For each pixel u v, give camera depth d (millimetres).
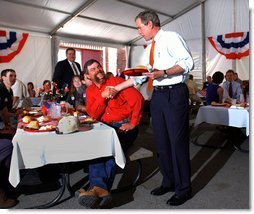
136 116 2439
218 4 8766
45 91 3947
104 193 1993
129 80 2338
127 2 7629
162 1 8117
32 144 1906
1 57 7164
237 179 2777
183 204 2219
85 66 2467
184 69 2020
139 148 2559
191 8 9062
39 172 2814
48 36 8141
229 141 4438
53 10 7027
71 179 2846
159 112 2195
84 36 9047
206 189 2525
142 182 2738
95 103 2455
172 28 9750
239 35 8469
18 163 1877
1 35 7137
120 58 11000
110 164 2201
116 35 9656
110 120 2486
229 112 3676
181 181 2195
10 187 2414
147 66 2139
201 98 7898
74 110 3277
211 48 9062
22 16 6953
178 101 2080
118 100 2449
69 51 4730
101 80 2467
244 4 8312
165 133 2258
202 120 4086
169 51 2082
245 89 4738
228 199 2307
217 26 8883
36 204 2283
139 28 2191
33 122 2137
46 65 8102
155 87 2205
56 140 1949
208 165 3258
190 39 9469
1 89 3301
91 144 2035
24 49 7605
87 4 7047
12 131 3025
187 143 2170
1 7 6359
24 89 5914
